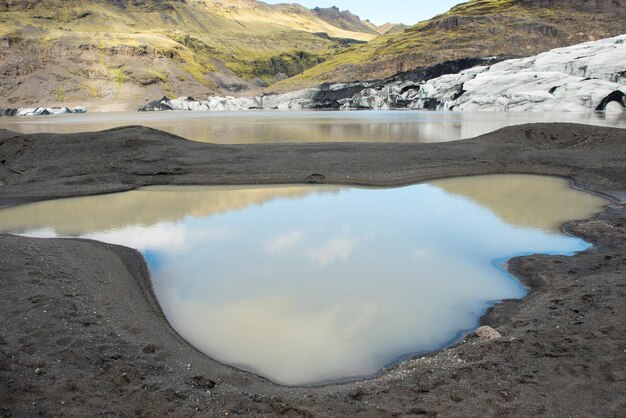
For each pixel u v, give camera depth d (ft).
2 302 37.99
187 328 38.81
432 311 41.09
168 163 112.47
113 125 277.85
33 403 24.75
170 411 24.68
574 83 280.72
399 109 442.91
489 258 53.78
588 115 234.99
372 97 469.57
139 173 106.22
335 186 97.14
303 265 53.21
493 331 33.88
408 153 119.85
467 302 42.70
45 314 36.11
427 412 24.17
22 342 31.58
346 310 41.68
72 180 101.96
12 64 592.60
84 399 25.44
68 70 628.69
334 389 28.40
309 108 540.52
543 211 74.13
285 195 90.12
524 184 95.55
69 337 32.60
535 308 37.76
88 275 46.80
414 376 28.58
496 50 439.22
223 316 40.96
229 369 31.53
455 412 24.03
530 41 435.53
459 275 49.16
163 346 33.53
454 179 101.81
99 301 40.63
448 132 189.57
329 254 56.80
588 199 81.51
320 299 44.16
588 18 442.50
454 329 37.81
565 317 34.47
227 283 48.34
